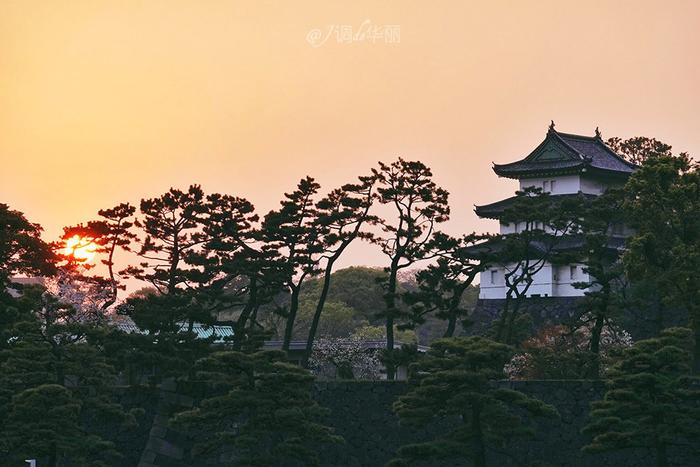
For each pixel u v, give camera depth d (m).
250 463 69.69
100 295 92.56
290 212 90.25
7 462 75.62
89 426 82.44
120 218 91.56
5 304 83.12
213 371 72.44
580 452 72.44
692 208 82.81
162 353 83.44
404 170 90.12
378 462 77.44
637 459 70.81
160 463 80.12
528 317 92.69
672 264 80.25
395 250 91.19
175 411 81.62
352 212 90.06
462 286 90.62
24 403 72.19
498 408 65.81
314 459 70.25
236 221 91.12
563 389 73.75
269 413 69.56
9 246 92.38
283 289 91.62
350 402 78.94
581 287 85.50
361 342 109.12
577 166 115.19
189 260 89.62
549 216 90.31
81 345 78.06
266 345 106.44
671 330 65.38
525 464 73.31
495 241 91.12
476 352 65.38
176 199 89.75
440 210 90.56
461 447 65.38
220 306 90.06
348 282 156.88
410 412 66.62
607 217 87.06
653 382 62.44
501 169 120.12
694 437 62.69
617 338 91.94
